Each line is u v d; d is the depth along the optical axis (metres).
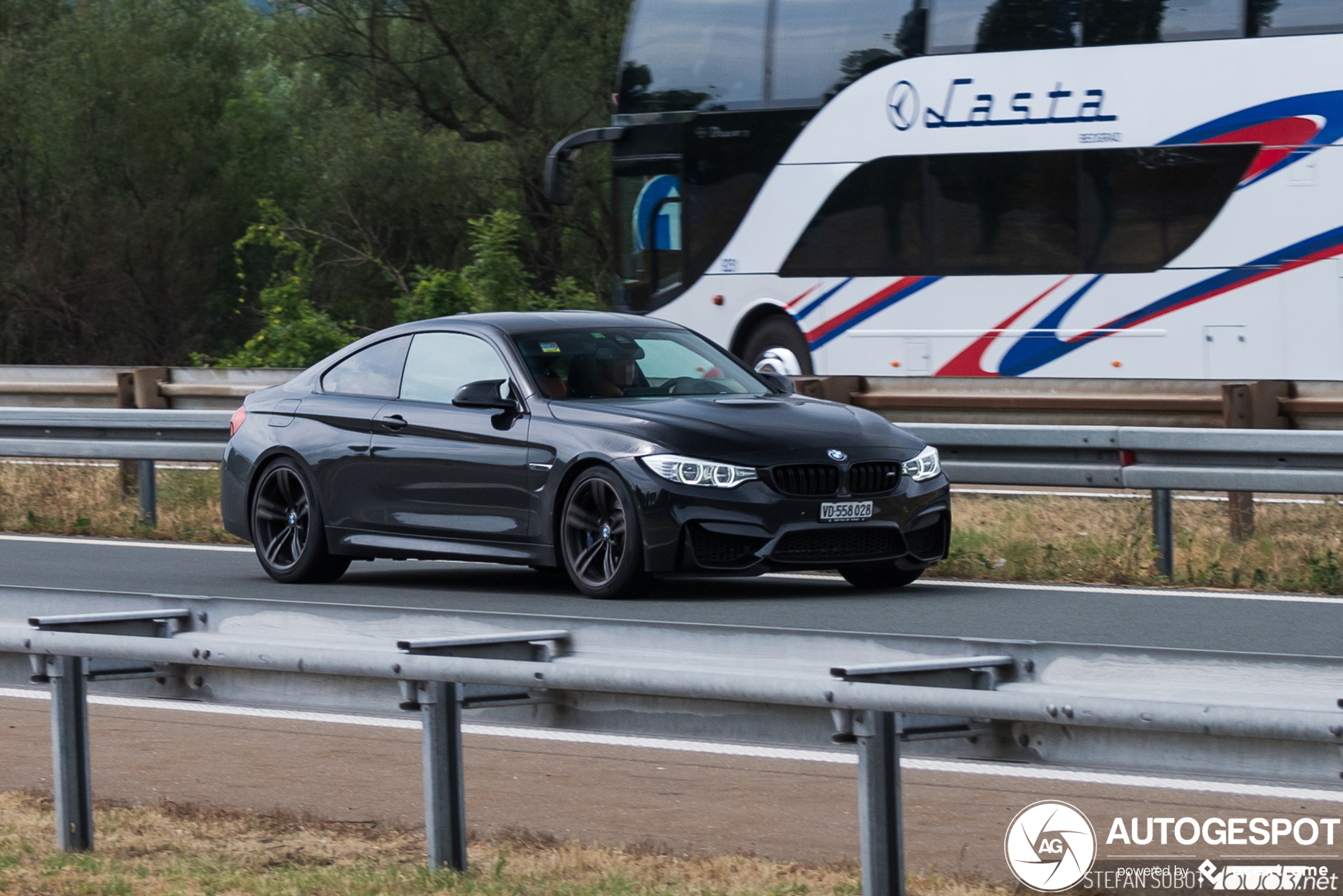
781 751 11.34
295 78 74.81
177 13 78.12
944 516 18.09
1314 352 28.55
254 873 8.88
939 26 31.95
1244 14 29.00
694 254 34.97
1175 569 20.17
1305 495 25.91
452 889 8.23
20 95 75.56
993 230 31.41
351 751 11.69
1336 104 28.25
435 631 9.15
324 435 19.80
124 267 75.12
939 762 10.84
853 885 8.30
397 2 70.00
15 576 20.97
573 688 7.92
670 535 17.08
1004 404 27.31
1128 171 30.05
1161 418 26.09
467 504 18.56
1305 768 6.67
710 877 8.55
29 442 26.27
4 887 8.52
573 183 66.56
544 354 18.86
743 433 17.42
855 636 8.02
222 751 11.74
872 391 28.83
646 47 35.66
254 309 52.22
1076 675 7.52
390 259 70.44
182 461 25.47
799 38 33.66
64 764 9.29
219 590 19.52
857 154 32.91
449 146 69.00
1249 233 28.98
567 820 9.85
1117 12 30.16
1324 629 16.08
